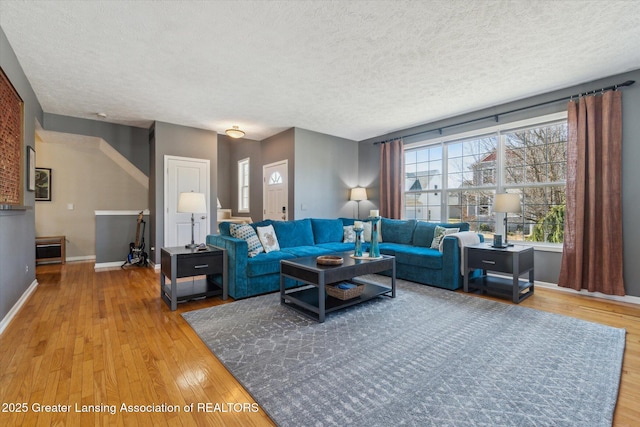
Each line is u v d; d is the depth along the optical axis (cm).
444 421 143
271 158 621
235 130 525
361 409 152
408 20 236
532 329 252
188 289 336
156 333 244
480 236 419
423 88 373
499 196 363
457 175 496
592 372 186
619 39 265
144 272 483
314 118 498
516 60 303
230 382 177
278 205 598
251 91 380
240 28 245
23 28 245
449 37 260
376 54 288
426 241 447
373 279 427
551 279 388
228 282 338
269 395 163
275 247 396
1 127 256
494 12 227
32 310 299
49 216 575
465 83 359
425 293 357
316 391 167
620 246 330
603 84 345
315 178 583
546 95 389
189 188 541
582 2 216
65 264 554
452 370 188
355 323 264
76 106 438
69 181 591
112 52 283
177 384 175
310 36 257
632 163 327
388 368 191
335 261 295
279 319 273
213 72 326
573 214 359
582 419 145
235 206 820
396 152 565
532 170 415
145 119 504
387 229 507
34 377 180
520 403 156
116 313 290
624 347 221
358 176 660
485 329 252
